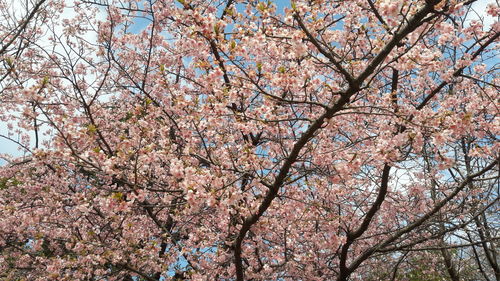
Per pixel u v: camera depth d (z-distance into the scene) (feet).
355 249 24.38
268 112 15.28
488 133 18.47
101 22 23.32
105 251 18.38
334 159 17.22
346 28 20.51
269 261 20.90
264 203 15.34
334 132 20.08
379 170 23.15
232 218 17.89
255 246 19.35
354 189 21.47
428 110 17.39
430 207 24.40
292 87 13.94
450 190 24.56
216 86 14.82
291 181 15.25
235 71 17.43
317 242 20.01
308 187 19.21
